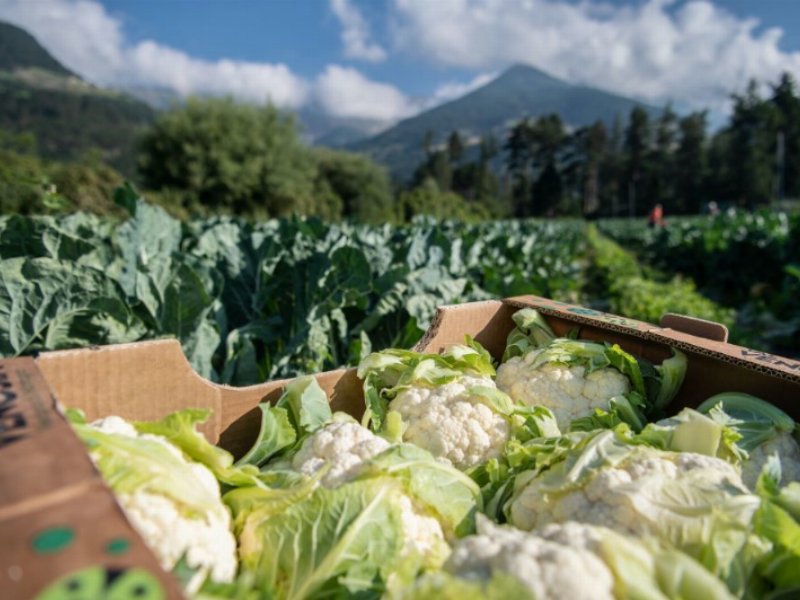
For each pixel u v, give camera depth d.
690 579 1.23
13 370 1.51
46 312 3.06
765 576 1.47
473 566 1.26
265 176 40.97
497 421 2.31
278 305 4.97
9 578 0.80
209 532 1.46
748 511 1.51
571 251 24.02
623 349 2.86
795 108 92.06
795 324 10.16
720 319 9.88
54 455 1.05
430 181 94.31
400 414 2.30
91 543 0.87
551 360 2.63
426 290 4.91
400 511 1.63
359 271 4.41
